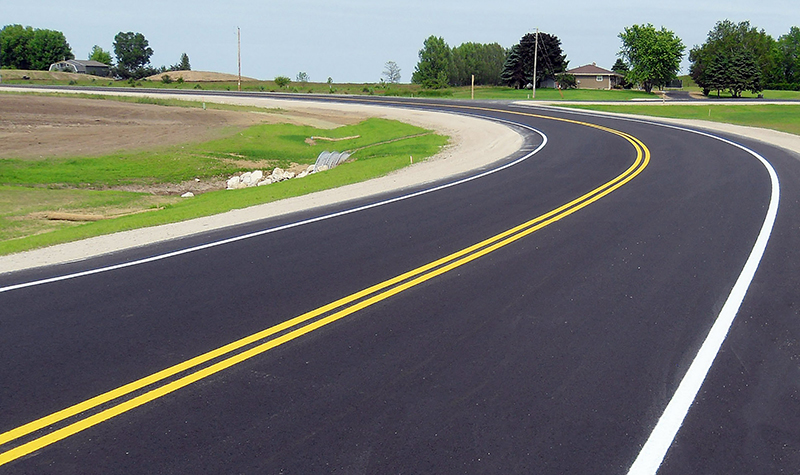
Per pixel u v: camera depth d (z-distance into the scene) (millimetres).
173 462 4035
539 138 28203
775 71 129375
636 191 14156
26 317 6609
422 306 6953
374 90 89438
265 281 7848
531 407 4777
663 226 10758
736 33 137750
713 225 10797
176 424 4488
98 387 5043
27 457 4082
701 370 5422
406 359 5605
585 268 8383
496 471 3967
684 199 13125
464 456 4125
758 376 5320
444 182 16219
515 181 16016
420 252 9219
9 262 9023
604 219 11336
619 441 4328
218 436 4336
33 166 30953
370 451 4168
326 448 4199
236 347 5828
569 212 11969
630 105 55156
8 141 37281
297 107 58719
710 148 22422
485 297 7254
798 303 7078
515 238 10000
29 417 4574
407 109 53688
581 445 4270
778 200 12914
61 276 8164
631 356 5703
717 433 4438
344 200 13914
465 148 27938
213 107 57469
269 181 29328
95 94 65562
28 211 21625
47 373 5289
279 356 5648
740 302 7098
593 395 4969
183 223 11844
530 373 5348
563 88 103562
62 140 38531
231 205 14047
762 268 8359
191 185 29641
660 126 33062
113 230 11539
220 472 3934
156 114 51250
